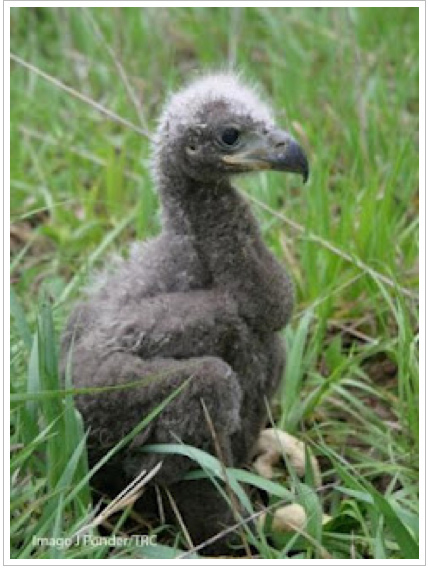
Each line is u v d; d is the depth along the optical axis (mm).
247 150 5195
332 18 8852
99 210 7441
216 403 4781
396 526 4543
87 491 4746
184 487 4980
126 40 8742
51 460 4707
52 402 4805
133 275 5305
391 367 6113
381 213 6461
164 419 4805
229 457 4945
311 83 8141
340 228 6500
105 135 7789
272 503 5160
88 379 4945
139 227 6641
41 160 7680
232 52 8109
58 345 5488
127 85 7059
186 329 4938
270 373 5289
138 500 5094
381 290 5848
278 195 7188
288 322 5266
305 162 5219
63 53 8734
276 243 6539
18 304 5188
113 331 5059
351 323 6312
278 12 8977
